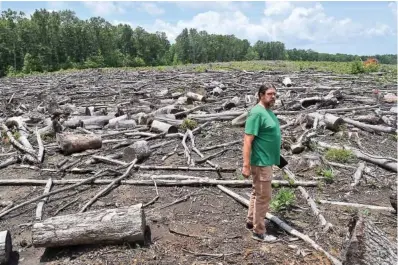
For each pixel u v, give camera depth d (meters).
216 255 4.80
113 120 11.66
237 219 5.79
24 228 5.84
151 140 10.06
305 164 7.71
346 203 6.23
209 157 8.50
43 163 8.52
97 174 7.43
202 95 15.44
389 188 6.91
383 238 4.14
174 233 5.39
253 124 4.70
